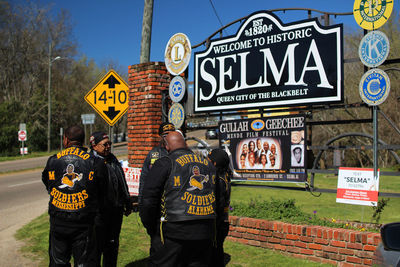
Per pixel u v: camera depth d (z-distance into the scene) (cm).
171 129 448
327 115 2191
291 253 500
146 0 841
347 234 458
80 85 5112
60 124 4519
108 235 429
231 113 682
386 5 509
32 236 619
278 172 615
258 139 639
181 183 302
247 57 666
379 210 558
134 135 789
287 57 621
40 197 1112
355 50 2066
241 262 472
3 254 527
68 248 369
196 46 728
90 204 366
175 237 297
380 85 513
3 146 3728
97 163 375
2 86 4672
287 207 588
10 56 4612
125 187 443
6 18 4541
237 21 679
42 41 4712
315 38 595
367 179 516
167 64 750
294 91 613
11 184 1471
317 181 1341
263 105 645
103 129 5325
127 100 694
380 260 277
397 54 1823
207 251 314
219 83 698
